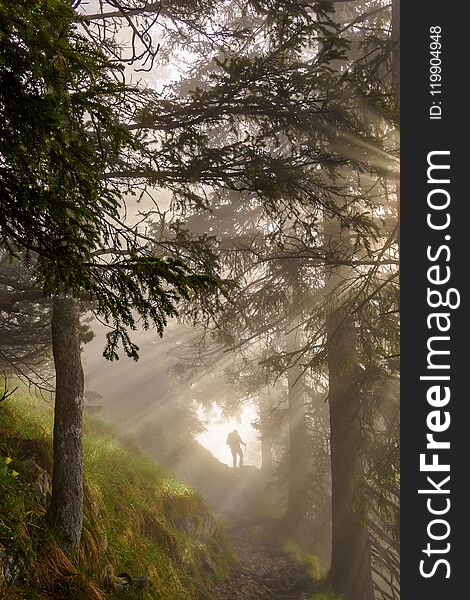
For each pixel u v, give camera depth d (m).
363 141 7.07
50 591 4.95
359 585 12.15
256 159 6.65
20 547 4.75
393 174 7.70
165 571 8.30
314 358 10.91
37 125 2.73
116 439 15.76
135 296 3.32
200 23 7.70
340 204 11.31
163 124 6.51
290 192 6.85
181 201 7.25
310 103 6.74
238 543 17.17
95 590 5.29
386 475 10.45
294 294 13.70
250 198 13.91
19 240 3.38
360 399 12.73
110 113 3.02
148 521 9.50
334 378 12.91
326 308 11.00
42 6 2.61
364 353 11.34
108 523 7.61
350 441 12.62
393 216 10.74
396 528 11.34
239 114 6.88
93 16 5.98
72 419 5.90
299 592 12.08
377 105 7.04
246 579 12.55
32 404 11.22
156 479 12.21
